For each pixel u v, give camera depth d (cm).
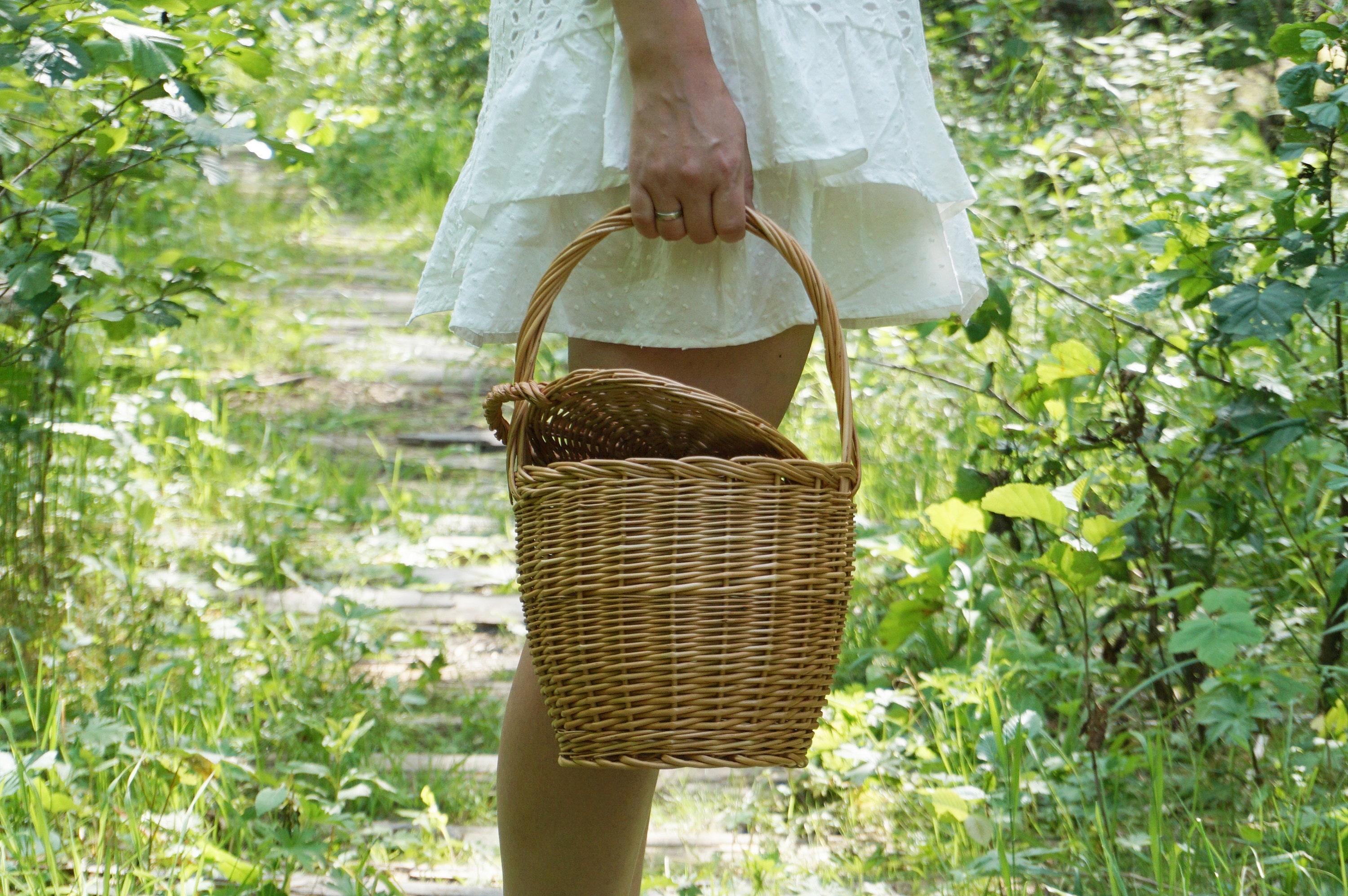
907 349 422
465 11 1353
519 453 147
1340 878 205
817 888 219
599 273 160
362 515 454
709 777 279
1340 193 308
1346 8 253
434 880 231
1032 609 317
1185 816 239
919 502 388
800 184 155
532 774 162
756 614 135
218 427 501
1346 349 304
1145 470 296
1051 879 217
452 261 177
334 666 321
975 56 645
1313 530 276
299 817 237
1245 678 236
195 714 266
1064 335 406
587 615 136
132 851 214
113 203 351
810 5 152
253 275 759
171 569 377
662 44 141
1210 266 258
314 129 351
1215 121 544
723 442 157
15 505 314
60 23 255
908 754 266
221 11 315
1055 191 509
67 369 377
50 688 269
